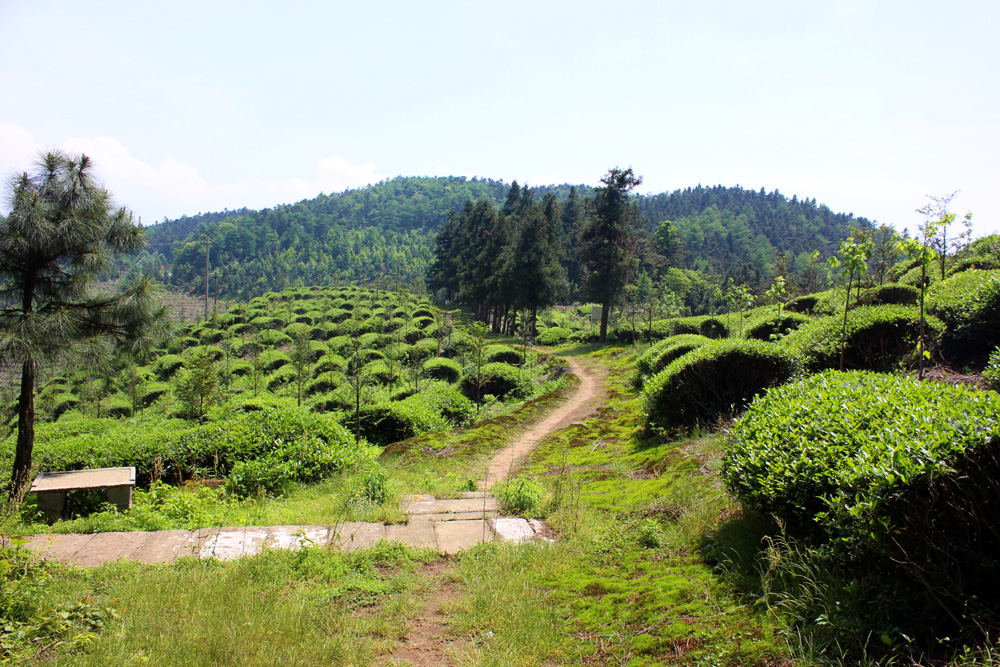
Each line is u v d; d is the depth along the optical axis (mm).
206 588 4457
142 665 3406
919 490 3387
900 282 18234
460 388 24172
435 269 73438
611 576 4762
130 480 7652
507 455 12961
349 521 6715
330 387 28406
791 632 3449
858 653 3223
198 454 9875
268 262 127000
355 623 4125
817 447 4422
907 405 4480
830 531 3895
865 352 10125
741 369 9711
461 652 3766
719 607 3912
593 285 41500
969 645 3035
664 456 8609
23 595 3861
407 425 16109
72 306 10016
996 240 16453
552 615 4176
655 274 77625
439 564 5375
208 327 50875
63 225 9508
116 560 5223
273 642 3705
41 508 7355
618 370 26359
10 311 9484
